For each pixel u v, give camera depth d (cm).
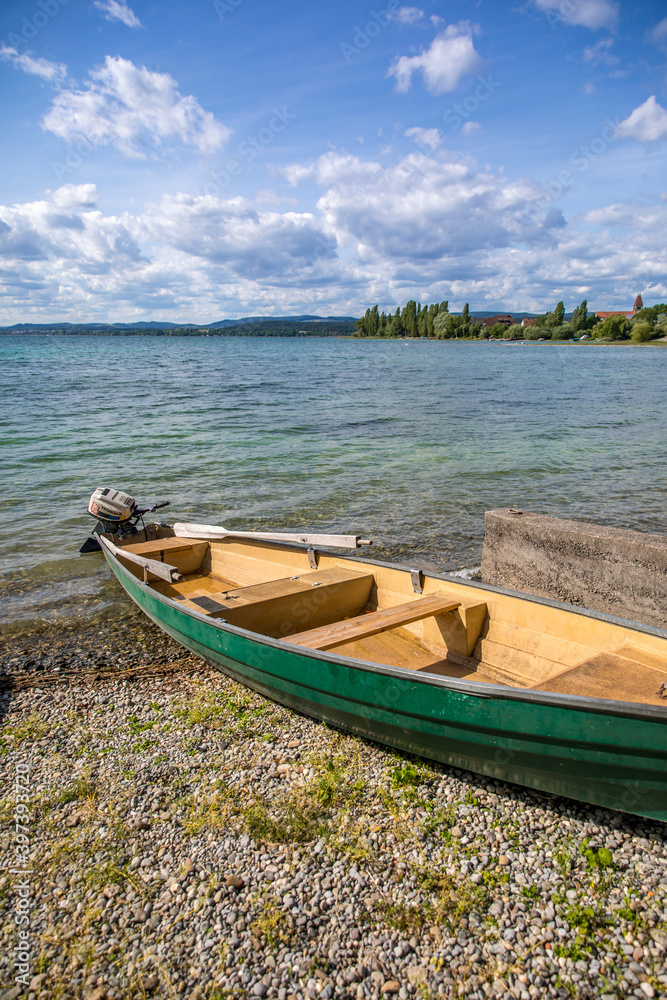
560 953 301
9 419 2234
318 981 288
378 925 317
